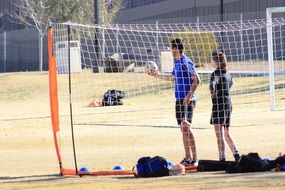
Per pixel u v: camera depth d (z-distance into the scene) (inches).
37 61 7185.0
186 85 1438.2
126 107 3243.1
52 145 1979.6
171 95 3641.7
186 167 1408.7
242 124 2289.6
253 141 1873.8
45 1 6412.4
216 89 1432.1
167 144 1900.8
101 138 2076.8
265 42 4052.7
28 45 7298.2
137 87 3868.1
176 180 1270.9
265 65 3887.8
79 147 1892.2
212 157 1617.9
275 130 2106.3
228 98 1437.0
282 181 1208.8
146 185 1232.2
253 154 1378.0
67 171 1423.5
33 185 1290.6
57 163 1619.1
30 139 2148.1
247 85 3609.7
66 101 3676.2
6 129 2511.1
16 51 7445.9
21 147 1957.4
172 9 6407.5
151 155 1692.9
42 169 1526.8
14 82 4849.9
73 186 1258.0
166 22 5984.3
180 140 1974.7
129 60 3959.2
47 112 3238.2
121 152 1764.3
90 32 4232.3
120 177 1358.3
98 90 3875.5
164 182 1254.3
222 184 1202.0
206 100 3257.9
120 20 7096.5
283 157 1371.8
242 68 3905.0
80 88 3858.3
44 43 7027.6
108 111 3065.9
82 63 4143.7
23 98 4333.2
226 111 1434.5
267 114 2623.0
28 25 6988.2
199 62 3243.1
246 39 4087.1
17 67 7401.6
